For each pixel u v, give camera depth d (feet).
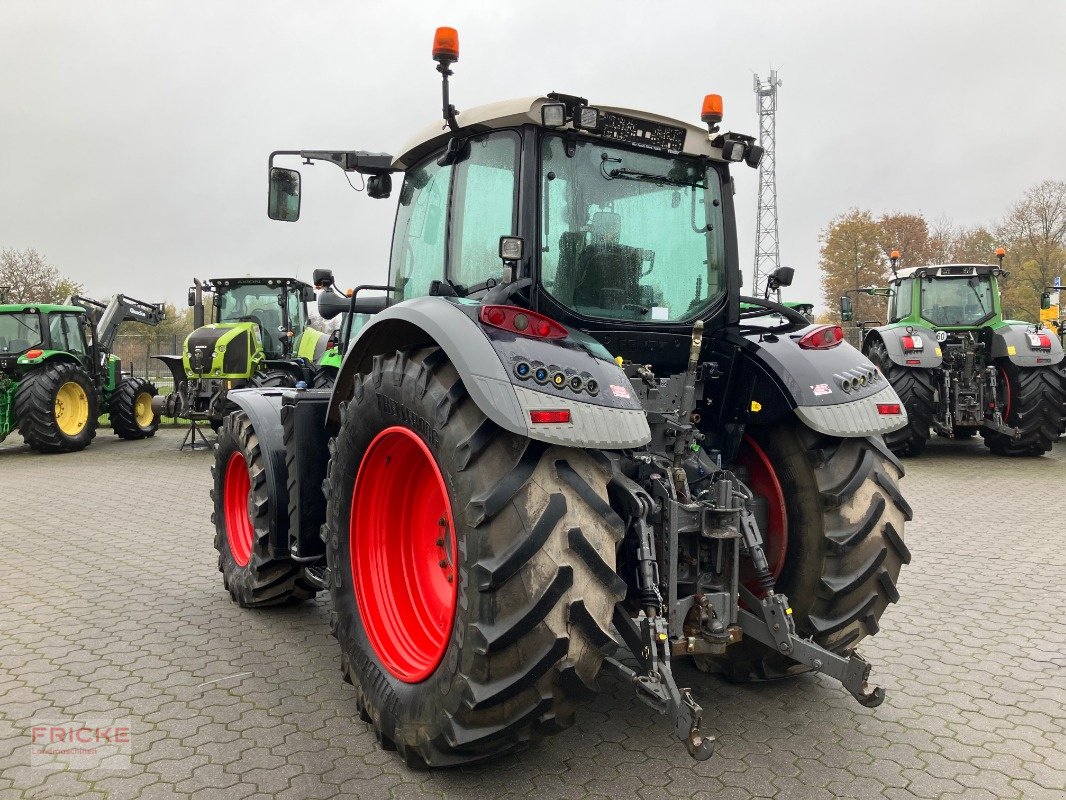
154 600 14.88
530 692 7.30
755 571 9.75
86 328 43.86
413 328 9.37
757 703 10.23
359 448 9.69
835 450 9.68
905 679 10.96
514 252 8.66
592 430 7.34
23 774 8.50
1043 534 19.45
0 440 38.99
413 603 9.79
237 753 8.95
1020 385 31.76
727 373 10.37
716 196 10.75
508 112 9.08
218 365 38.88
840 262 148.46
